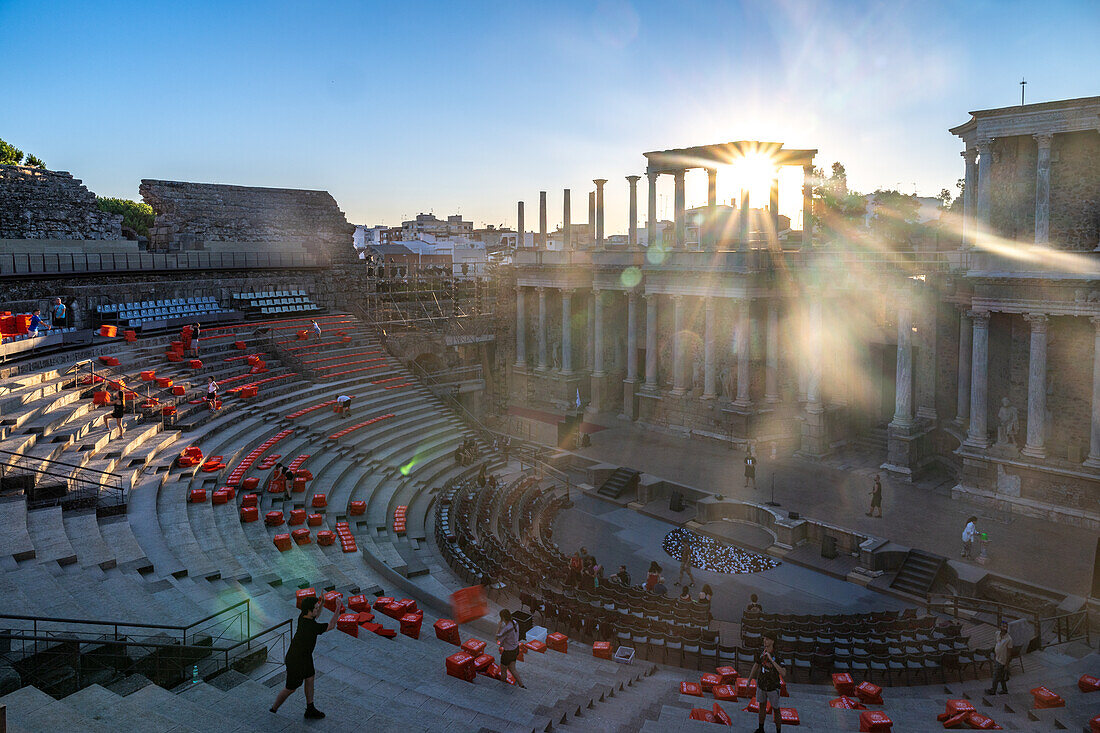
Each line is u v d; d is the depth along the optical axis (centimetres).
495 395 5897
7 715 1138
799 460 4359
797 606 2800
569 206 5622
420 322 5725
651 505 3850
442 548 2897
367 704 1449
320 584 2253
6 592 1664
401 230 13025
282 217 5894
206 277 5056
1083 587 2719
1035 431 3400
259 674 1528
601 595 2589
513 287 5912
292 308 5391
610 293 5441
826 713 1850
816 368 4353
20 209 4353
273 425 3684
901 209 6925
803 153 4534
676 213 4950
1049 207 3453
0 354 3052
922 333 4219
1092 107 3155
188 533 2323
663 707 1769
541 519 3631
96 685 1284
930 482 3900
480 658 1772
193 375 3919
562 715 1612
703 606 2514
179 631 1612
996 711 1925
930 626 2416
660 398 5044
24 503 2122
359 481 3447
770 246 4712
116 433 2931
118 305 4303
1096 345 3209
